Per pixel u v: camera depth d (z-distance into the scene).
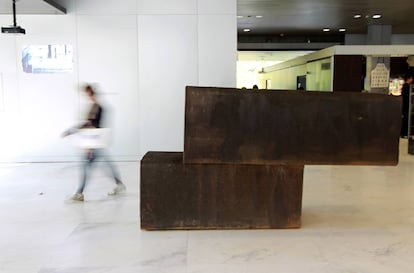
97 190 6.16
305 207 5.27
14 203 5.46
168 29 8.50
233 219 4.36
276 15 12.48
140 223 4.39
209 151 4.12
